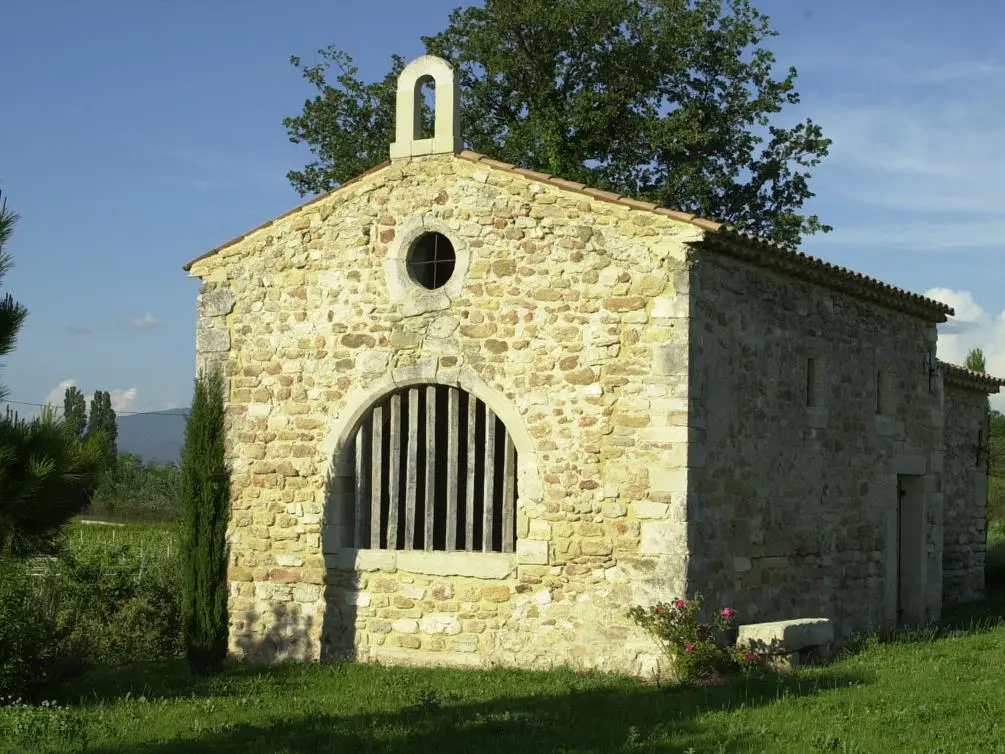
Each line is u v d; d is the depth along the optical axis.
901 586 17.06
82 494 10.74
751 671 11.46
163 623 15.00
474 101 24.73
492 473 12.59
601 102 23.91
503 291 12.62
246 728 9.61
